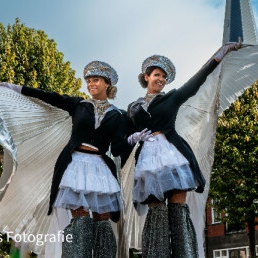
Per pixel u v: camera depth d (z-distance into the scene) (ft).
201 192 14.79
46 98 15.78
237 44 15.58
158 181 14.33
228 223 80.79
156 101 15.46
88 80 16.05
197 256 14.15
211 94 15.99
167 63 15.96
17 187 16.03
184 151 14.79
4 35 77.05
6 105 15.55
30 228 16.15
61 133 16.35
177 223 14.19
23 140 15.81
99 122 15.40
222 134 79.00
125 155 16.29
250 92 80.94
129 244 16.80
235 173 77.92
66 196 14.32
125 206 16.80
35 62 76.89
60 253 15.47
